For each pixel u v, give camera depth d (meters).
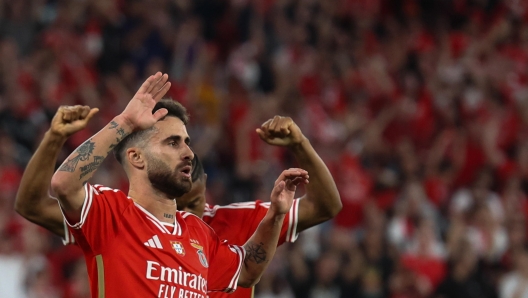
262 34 52.47
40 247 32.09
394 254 35.91
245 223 17.67
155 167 14.36
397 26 58.81
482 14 62.25
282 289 33.47
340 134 47.44
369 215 37.50
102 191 14.18
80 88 41.78
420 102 51.19
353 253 35.31
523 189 46.41
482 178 45.19
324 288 34.25
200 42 48.62
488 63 57.66
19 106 39.12
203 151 41.78
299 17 55.09
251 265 15.77
